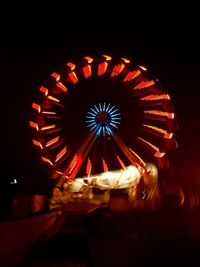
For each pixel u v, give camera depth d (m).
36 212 16.62
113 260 10.99
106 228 16.42
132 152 40.78
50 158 40.66
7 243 9.68
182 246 12.49
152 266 9.97
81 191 36.91
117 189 37.47
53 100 43.03
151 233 14.73
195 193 30.33
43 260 11.35
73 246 13.37
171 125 41.81
